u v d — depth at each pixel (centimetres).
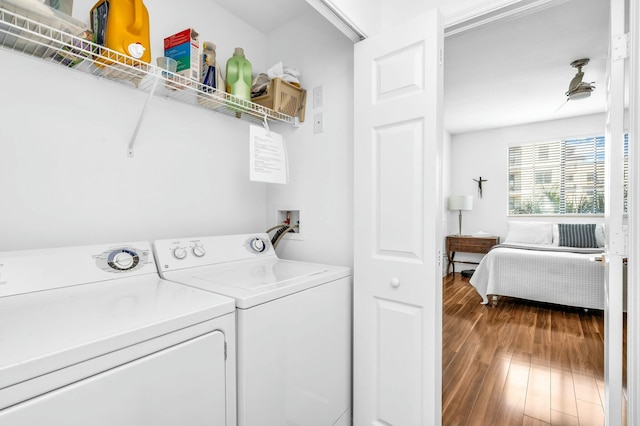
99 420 67
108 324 76
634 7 100
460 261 555
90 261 112
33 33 91
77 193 122
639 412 100
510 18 131
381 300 141
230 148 179
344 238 167
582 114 459
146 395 75
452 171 575
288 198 190
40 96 113
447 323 314
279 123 193
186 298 98
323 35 174
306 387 125
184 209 157
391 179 137
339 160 168
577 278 330
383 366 140
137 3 114
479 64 296
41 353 61
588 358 238
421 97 127
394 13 152
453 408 182
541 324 309
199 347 87
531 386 203
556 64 296
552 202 505
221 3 171
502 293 363
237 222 183
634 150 100
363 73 145
